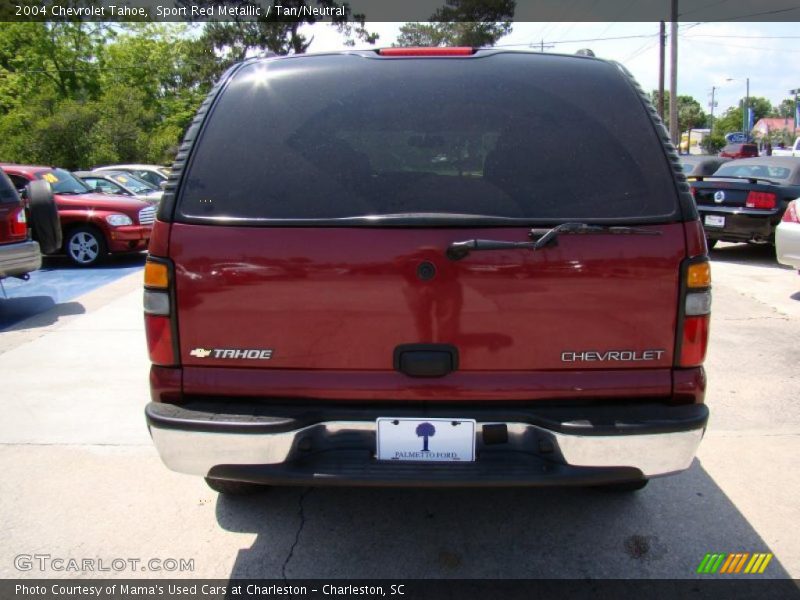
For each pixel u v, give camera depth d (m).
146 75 35.47
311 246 2.32
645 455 2.31
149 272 2.39
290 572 2.75
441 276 2.31
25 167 10.54
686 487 3.37
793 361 5.21
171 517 3.14
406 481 2.33
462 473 2.32
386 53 2.68
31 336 6.16
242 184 2.40
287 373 2.40
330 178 2.40
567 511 3.17
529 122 2.48
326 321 2.36
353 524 3.08
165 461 2.42
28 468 3.62
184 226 2.37
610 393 2.37
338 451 2.40
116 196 10.74
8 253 6.50
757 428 4.04
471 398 2.38
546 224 2.31
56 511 3.20
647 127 2.47
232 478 2.40
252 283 2.35
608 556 2.83
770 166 10.05
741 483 3.40
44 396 4.65
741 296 7.38
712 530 3.00
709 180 9.66
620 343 2.35
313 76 2.61
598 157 2.41
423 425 2.34
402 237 2.31
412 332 2.35
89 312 7.11
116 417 4.29
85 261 10.24
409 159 2.43
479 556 2.84
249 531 3.03
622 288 2.32
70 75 33.00
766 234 9.13
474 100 2.52
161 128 30.86
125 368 5.25
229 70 2.69
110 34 34.00
